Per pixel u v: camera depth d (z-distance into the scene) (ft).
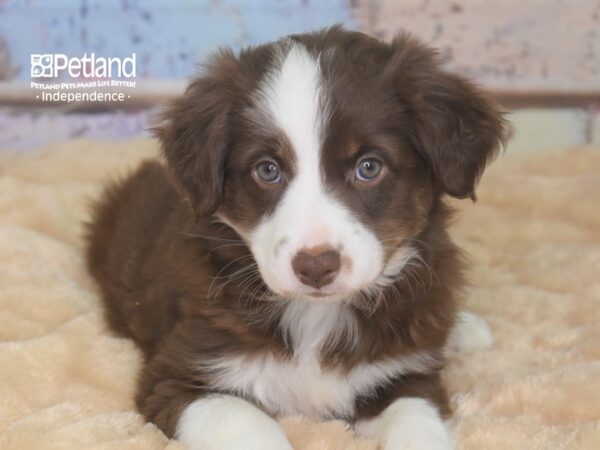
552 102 3.49
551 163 3.15
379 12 3.38
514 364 2.06
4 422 1.80
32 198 2.66
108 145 3.15
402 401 1.83
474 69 3.45
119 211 2.45
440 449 1.69
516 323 2.26
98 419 1.79
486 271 2.53
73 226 2.68
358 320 1.85
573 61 3.46
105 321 2.20
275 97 1.74
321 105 1.71
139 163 2.79
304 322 1.84
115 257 2.30
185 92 1.93
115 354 2.02
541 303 2.31
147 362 1.98
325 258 1.62
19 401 1.85
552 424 1.81
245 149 1.76
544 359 2.07
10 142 3.41
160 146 1.92
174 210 2.16
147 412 1.82
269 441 1.66
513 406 1.87
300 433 1.76
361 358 1.85
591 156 3.15
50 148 3.14
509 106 3.49
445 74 1.86
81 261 2.49
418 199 1.82
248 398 1.85
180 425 1.74
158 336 2.01
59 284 2.27
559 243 2.69
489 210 2.88
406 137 1.79
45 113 3.40
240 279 1.84
